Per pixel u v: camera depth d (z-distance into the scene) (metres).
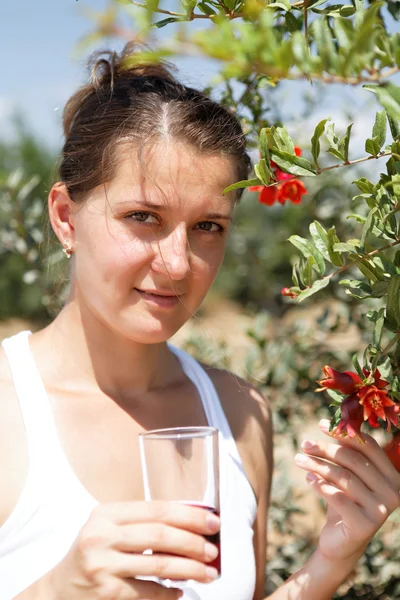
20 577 1.49
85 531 1.21
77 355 1.73
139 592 1.20
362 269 1.32
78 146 1.58
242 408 1.97
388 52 0.94
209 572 1.20
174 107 1.53
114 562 1.18
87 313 1.70
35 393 1.63
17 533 1.52
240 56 0.86
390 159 1.33
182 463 1.24
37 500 1.53
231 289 12.30
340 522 1.56
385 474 1.49
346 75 0.91
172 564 1.18
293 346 3.47
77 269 1.63
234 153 1.59
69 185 1.61
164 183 1.49
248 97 1.96
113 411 1.72
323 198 3.69
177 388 1.88
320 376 3.37
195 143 1.50
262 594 1.92
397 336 1.30
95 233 1.55
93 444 1.65
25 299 13.23
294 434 3.41
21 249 3.64
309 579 1.59
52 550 1.51
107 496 1.61
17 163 15.26
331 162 3.58
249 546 1.74
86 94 1.78
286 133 1.39
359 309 3.38
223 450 1.82
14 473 1.54
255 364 3.44
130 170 1.49
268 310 4.01
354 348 3.41
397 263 1.36
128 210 1.50
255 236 5.62
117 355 1.72
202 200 1.52
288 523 3.43
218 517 1.26
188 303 1.61
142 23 0.83
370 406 1.24
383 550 3.10
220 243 1.61
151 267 1.53
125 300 1.55
